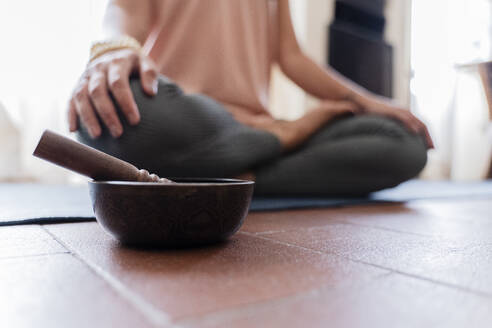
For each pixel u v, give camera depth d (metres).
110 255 0.54
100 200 0.57
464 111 3.78
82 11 2.34
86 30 2.35
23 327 0.31
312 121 1.49
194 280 0.43
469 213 1.12
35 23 2.25
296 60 1.82
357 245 0.64
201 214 0.57
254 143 1.32
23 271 0.46
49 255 0.54
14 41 2.21
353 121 1.47
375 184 1.48
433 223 0.92
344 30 3.34
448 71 3.84
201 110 1.21
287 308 0.35
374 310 0.35
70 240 0.64
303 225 0.86
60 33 2.30
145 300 0.37
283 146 1.43
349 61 3.38
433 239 0.71
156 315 0.33
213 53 1.58
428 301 0.38
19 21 2.22
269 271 0.47
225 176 1.29
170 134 1.14
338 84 1.74
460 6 3.90
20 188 1.87
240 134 1.29
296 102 3.19
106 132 1.08
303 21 3.17
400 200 1.45
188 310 0.34
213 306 0.35
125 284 0.41
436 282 0.44
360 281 0.44
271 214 1.04
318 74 1.77
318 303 0.37
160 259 0.52
